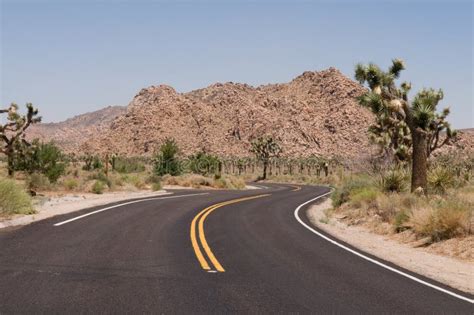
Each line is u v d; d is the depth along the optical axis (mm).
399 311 7105
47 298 6922
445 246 13094
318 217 21875
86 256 10109
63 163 35219
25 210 17000
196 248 11719
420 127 20250
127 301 6930
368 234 16297
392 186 23047
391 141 30391
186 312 6559
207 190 42969
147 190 37000
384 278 9359
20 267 8836
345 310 7008
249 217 20047
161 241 12570
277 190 48969
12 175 32906
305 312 6805
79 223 15273
